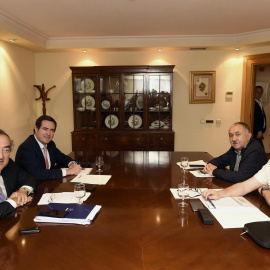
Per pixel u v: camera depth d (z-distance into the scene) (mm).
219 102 5000
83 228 1353
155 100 4711
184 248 1173
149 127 4785
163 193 1869
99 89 4680
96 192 1892
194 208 1565
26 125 4695
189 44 4461
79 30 4035
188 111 5043
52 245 1194
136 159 2926
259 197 1778
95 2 2902
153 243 1213
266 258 1101
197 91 4961
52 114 5121
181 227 1364
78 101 4812
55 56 4973
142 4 2969
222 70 4906
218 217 1474
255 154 2168
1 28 3264
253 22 3693
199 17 3438
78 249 1162
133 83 4672
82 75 4664
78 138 4785
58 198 1756
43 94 4820
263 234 1207
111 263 1064
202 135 5094
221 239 1247
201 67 4910
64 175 2279
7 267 1039
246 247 1181
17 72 4355
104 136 4746
